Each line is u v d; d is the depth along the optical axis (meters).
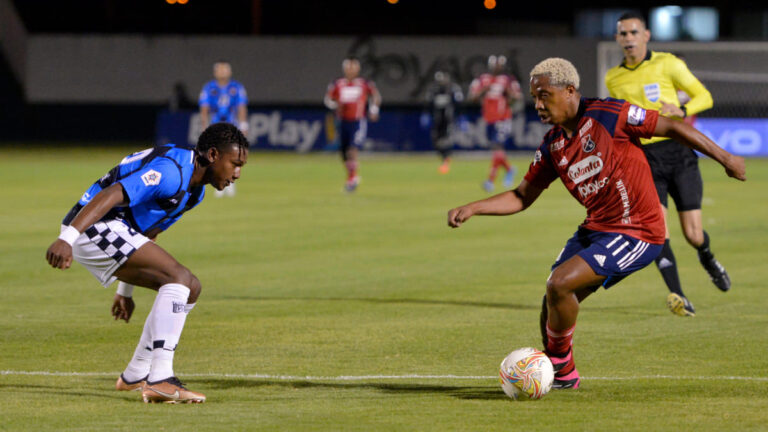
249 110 118.50
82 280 36.50
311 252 43.62
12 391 20.91
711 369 23.31
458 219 21.00
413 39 120.31
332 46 121.38
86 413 18.98
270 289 34.75
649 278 37.59
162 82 122.50
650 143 30.64
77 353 25.11
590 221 20.83
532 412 19.11
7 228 51.12
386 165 104.19
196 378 22.34
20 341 26.47
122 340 26.70
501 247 45.44
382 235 49.41
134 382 20.72
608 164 19.91
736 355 24.88
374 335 27.34
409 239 48.03
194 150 19.95
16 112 132.25
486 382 22.00
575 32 144.75
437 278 37.09
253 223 54.12
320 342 26.45
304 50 121.69
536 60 118.56
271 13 143.50
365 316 30.08
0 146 123.94
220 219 55.97
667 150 30.55
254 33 131.38
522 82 118.56
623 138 19.78
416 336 27.22
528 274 38.06
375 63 120.75
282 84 122.00
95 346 25.94
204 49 122.31
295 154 116.06
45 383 21.75
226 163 19.81
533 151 116.25
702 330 28.06
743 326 28.59
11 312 30.53
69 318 29.66
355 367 23.59
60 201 64.50
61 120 134.12
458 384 21.81
